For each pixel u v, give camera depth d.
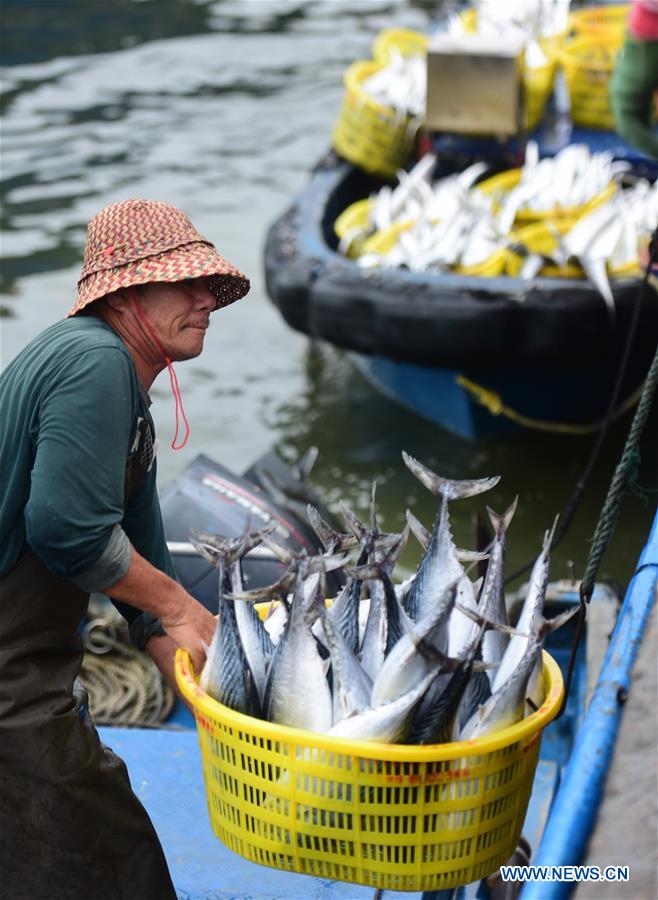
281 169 10.97
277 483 4.66
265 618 2.73
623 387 6.52
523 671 2.23
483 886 2.79
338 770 2.20
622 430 6.90
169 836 3.00
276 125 12.20
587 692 3.47
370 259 6.61
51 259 9.17
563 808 1.76
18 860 2.49
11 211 10.09
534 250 6.47
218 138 11.83
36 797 2.44
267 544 2.38
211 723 2.33
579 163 6.92
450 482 2.44
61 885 2.50
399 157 7.95
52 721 2.43
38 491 2.26
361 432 6.96
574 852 1.70
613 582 4.15
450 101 7.34
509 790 2.28
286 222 7.27
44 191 10.50
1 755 2.42
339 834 2.26
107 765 2.49
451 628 2.40
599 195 6.80
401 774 2.18
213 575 4.04
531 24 8.48
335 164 8.20
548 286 6.03
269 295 6.93
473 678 2.32
